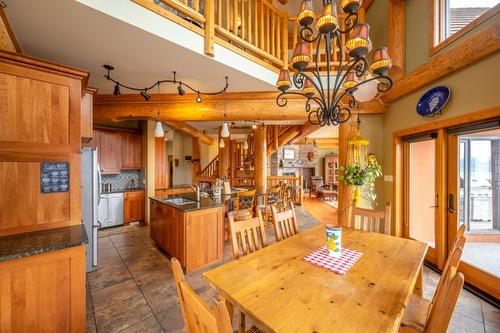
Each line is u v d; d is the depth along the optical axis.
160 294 2.42
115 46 2.41
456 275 0.87
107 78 3.09
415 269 1.46
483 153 2.82
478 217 2.83
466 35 2.50
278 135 7.34
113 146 5.16
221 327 0.63
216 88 3.75
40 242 1.57
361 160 4.08
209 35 2.60
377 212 2.42
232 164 8.12
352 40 1.46
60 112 1.86
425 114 2.96
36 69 1.74
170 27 2.31
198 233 3.03
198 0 2.56
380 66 1.55
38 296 1.50
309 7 1.50
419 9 3.21
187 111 4.12
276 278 1.33
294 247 1.84
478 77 2.35
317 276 1.36
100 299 2.33
